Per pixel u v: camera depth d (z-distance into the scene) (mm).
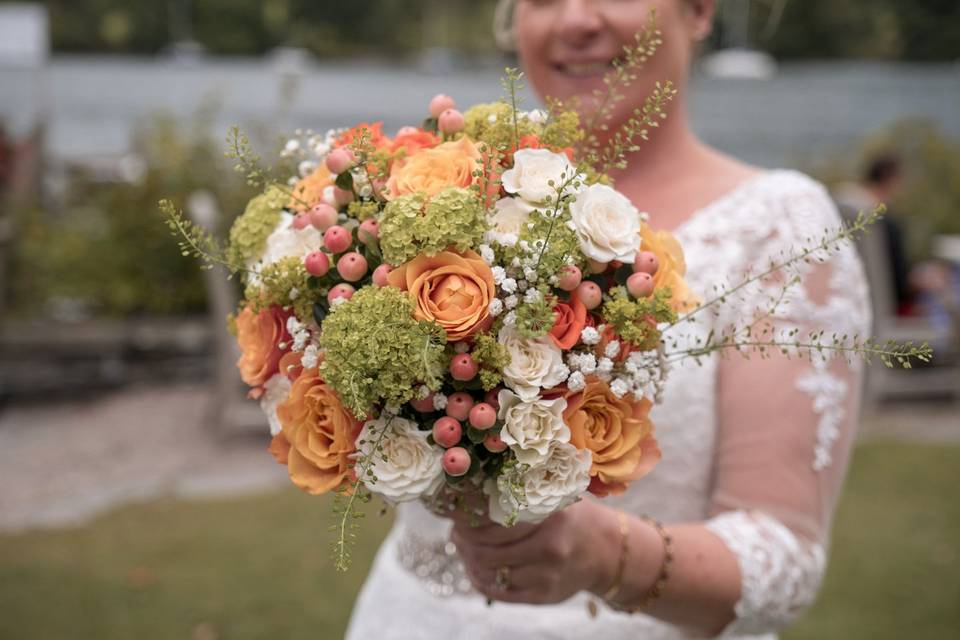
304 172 1267
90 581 3951
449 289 1028
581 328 1057
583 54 1468
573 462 1066
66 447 5430
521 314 1031
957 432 5836
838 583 3979
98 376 6336
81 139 14031
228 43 31656
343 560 993
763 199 1475
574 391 1066
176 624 3645
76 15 31125
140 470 5137
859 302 1412
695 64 1794
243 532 4438
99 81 19109
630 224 1103
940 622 3643
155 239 6367
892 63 23578
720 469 1378
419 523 1601
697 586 1238
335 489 1084
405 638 1588
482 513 1140
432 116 1277
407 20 32500
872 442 5660
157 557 4184
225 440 5535
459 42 30594
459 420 1054
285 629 3627
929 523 4555
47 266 6434
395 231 1046
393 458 1054
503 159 1161
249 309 1196
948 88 16672
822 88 16375
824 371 1352
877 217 1181
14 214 6723
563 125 1186
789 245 1413
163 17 31359
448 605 1557
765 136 14469
